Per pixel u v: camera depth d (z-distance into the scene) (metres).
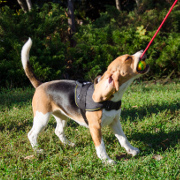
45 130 4.46
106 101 3.07
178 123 4.39
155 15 9.27
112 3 14.25
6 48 7.74
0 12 8.56
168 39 8.41
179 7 9.84
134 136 4.05
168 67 7.98
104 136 4.05
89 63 7.96
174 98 5.67
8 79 7.38
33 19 8.52
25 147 3.77
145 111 5.10
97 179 2.93
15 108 5.46
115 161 3.25
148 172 2.96
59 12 9.49
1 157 3.56
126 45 8.13
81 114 3.30
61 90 3.46
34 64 7.27
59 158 3.37
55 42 8.02
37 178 3.00
